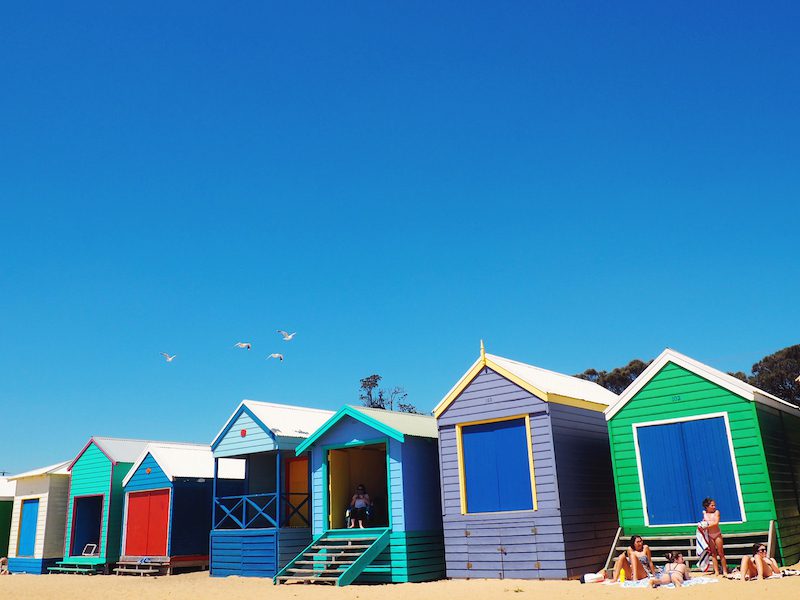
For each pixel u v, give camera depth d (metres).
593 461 18.69
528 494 17.39
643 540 16.34
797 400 41.62
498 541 17.47
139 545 25.78
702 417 16.36
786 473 16.73
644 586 14.20
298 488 24.02
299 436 22.39
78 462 29.19
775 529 15.09
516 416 17.91
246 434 22.97
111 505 27.16
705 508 15.27
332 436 20.77
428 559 19.02
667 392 16.92
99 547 27.77
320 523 20.39
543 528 16.94
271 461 25.02
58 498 29.62
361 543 19.44
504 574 17.20
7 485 34.97
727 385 16.12
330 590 17.61
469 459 18.47
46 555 28.78
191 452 26.66
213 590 19.36
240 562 22.11
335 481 20.89
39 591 21.30
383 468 23.05
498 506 17.75
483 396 18.53
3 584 24.19
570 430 18.11
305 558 20.75
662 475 16.62
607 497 18.88
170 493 24.98
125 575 25.41
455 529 18.20
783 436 17.34
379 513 22.30
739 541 15.52
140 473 26.48
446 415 19.00
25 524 30.39
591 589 14.52
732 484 15.77
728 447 15.96
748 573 13.84
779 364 42.59
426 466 19.88
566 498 17.14
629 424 17.23
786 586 12.59
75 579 25.11
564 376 21.78
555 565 16.56
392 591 16.52
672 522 16.28
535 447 17.48
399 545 18.61
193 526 25.20
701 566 15.14
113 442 28.72
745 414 15.88
